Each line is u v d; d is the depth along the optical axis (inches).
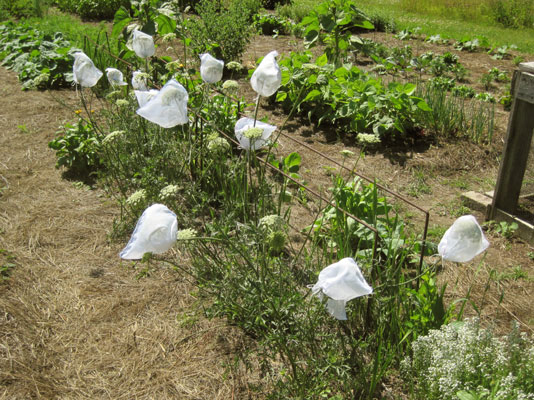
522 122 158.9
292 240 158.2
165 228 87.0
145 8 274.8
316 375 104.3
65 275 143.1
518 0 584.7
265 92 113.7
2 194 181.6
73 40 363.9
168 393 109.3
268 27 441.7
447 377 96.4
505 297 141.5
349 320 122.3
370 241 147.6
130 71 251.8
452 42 446.9
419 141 235.6
